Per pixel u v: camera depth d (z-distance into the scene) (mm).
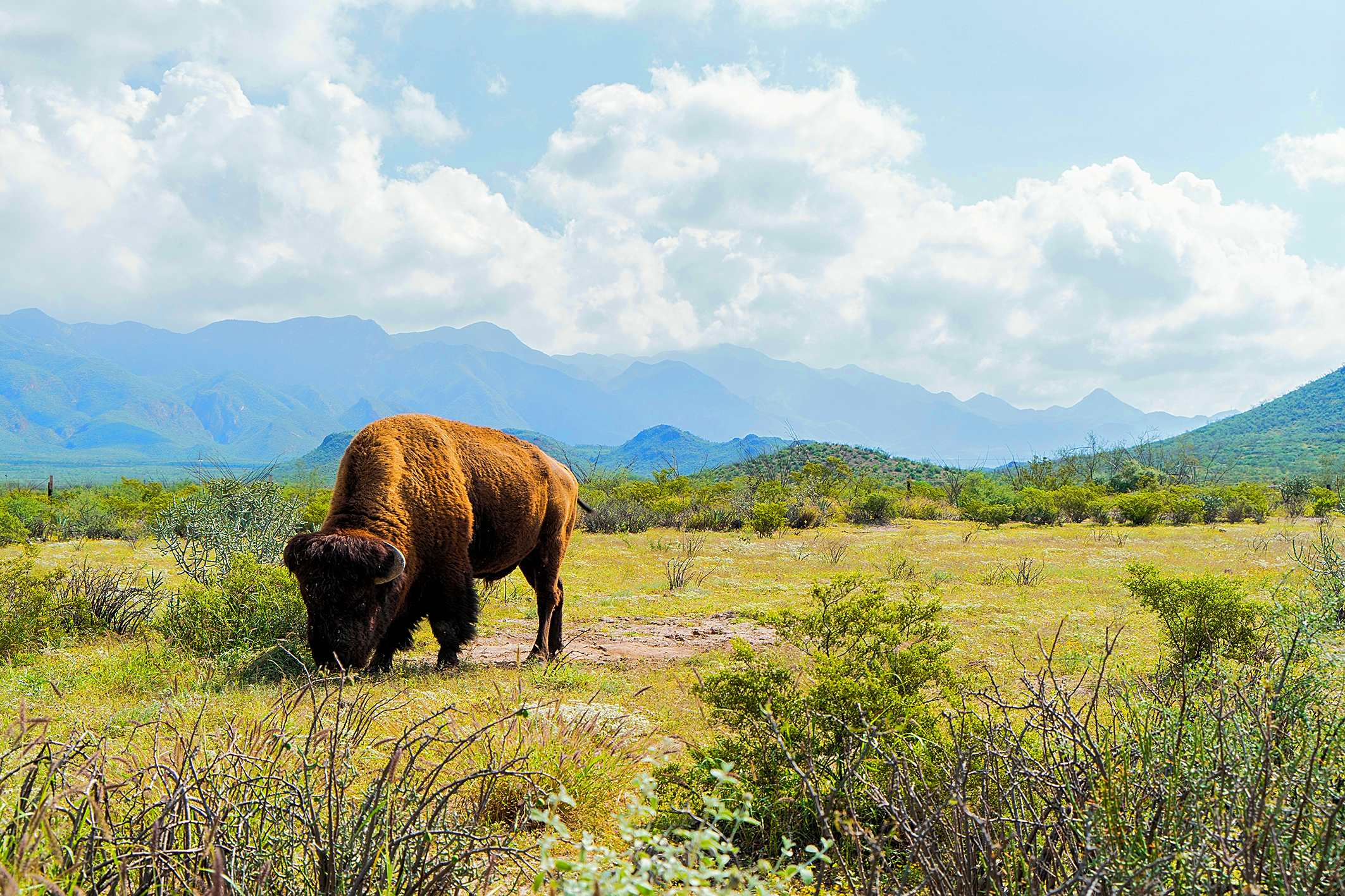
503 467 8711
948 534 30969
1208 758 3053
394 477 7461
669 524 34250
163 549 14969
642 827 3602
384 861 2729
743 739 4309
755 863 3447
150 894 2404
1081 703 5625
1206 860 2367
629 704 6438
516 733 4480
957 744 3102
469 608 8047
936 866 2676
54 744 2707
